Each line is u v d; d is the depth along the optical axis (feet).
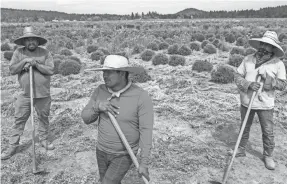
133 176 13.94
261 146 17.39
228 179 13.91
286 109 24.38
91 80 35.68
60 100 27.02
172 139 18.33
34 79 14.97
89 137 18.53
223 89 31.35
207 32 124.36
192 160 15.62
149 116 9.28
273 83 13.44
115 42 74.18
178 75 38.91
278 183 13.61
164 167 14.92
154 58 49.11
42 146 17.02
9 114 22.85
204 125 20.62
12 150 15.80
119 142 9.41
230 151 16.37
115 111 9.14
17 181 13.71
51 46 65.41
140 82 34.37
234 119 21.84
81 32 131.85
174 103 25.62
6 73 40.01
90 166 15.10
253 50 58.08
